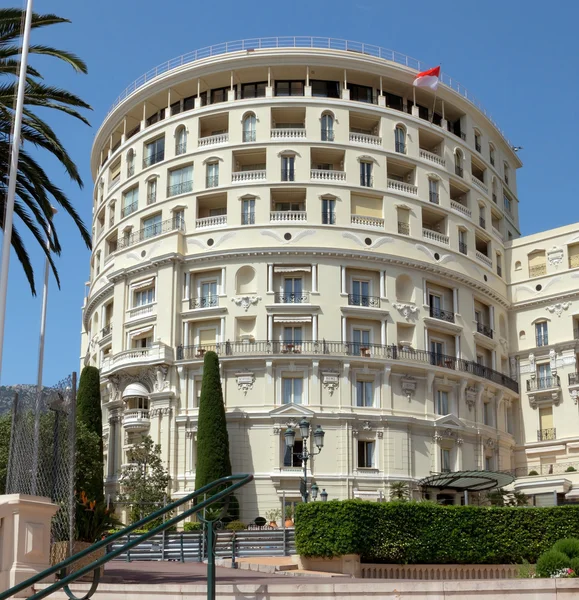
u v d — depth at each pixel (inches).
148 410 2470.5
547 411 2763.3
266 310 2427.4
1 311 1010.1
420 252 2591.0
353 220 2532.0
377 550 1213.7
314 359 2377.0
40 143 1187.9
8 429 1601.9
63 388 897.5
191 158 2610.7
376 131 2682.1
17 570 722.2
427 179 2679.6
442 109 2849.4
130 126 2947.8
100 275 2817.4
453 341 2630.4
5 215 1037.8
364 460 2381.9
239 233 2496.3
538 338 2827.3
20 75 1082.1
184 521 2268.7
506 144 3166.8
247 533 1691.7
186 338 2484.0
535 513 1330.0
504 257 2952.8
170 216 2605.8
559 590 626.5
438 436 2465.6
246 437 2351.1
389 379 2438.5
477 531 1295.5
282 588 591.5
